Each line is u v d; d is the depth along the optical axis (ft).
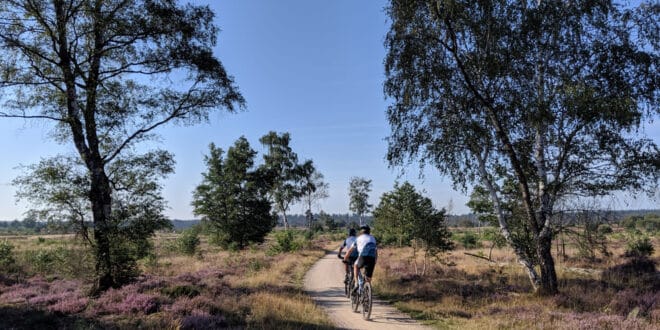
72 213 41.60
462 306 36.73
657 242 128.36
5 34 40.24
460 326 28.68
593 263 71.31
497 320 28.84
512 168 45.55
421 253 104.01
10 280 53.47
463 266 74.28
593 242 46.60
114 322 28.07
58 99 45.11
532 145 44.55
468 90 44.29
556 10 39.81
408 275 59.67
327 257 108.27
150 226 45.27
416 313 34.24
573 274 58.54
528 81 41.73
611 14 40.81
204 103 50.83
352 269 38.60
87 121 44.21
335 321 30.73
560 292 40.47
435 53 44.55
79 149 43.80
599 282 48.37
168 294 37.06
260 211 152.25
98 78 45.55
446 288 45.91
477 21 41.11
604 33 40.45
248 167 153.58
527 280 53.42
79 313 31.04
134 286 40.42
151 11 44.83
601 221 42.55
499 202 46.42
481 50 42.39
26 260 73.77
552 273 41.55
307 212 258.98
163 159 47.03
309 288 51.06
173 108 49.90
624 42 39.45
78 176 42.16
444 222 64.13
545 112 37.93
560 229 43.88
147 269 67.51
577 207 42.42
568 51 40.86
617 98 36.60
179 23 46.29
